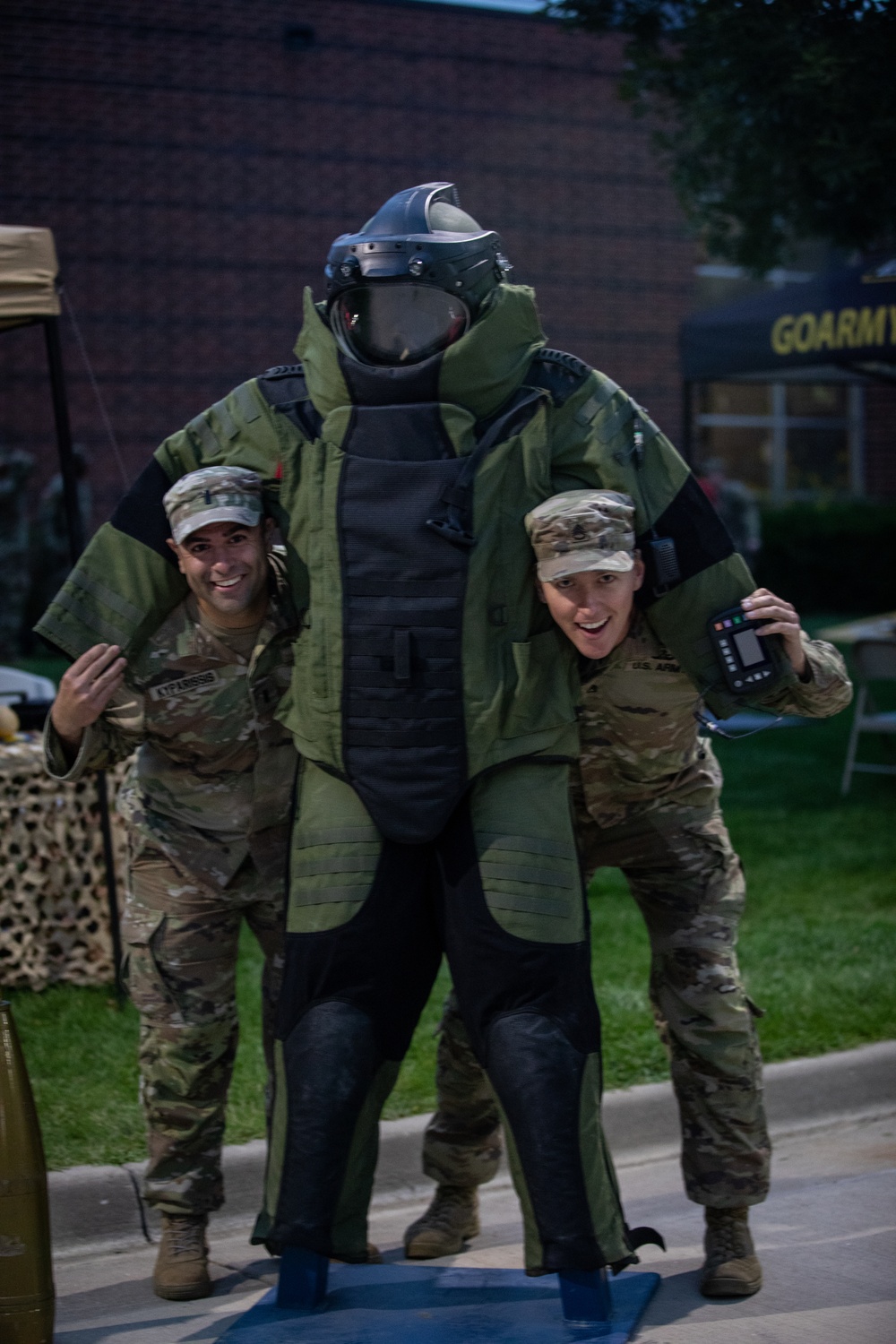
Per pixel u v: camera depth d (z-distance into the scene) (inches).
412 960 113.6
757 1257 133.9
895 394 751.1
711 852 126.0
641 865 126.9
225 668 121.4
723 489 594.6
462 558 109.9
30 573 526.0
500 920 108.9
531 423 113.7
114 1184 147.3
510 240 630.5
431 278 111.4
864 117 297.6
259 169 575.8
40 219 545.0
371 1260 134.3
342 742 111.3
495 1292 124.3
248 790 124.6
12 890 208.4
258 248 577.9
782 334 351.3
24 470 502.0
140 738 123.6
